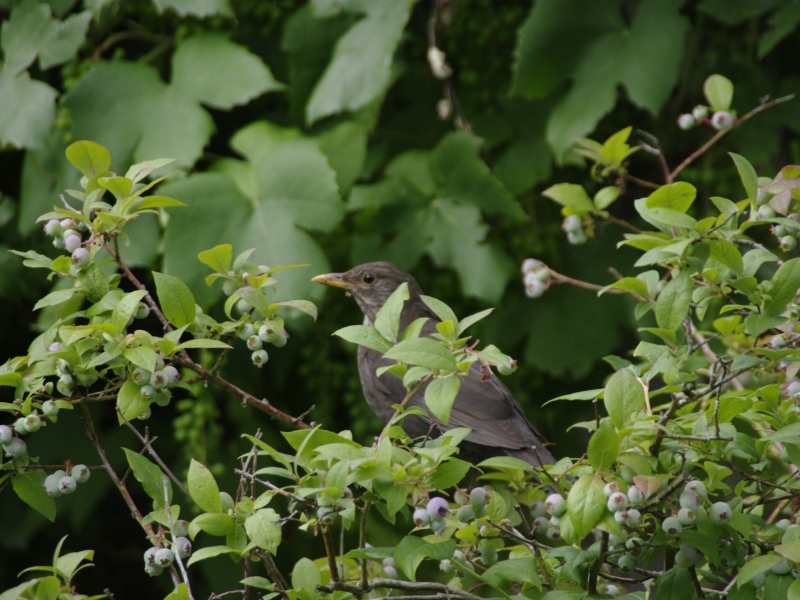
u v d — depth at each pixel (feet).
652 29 31.32
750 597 15.62
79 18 30.22
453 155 32.78
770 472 17.20
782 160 37.29
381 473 14.21
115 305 16.74
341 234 35.24
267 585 15.94
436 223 32.55
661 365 15.65
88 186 17.70
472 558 17.56
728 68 36.06
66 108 30.86
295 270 29.50
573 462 16.65
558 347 35.17
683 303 16.56
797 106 35.14
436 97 36.60
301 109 33.53
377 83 30.89
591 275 35.70
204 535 33.73
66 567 14.79
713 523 14.84
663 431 15.03
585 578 15.98
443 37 35.55
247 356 35.53
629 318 35.09
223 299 31.73
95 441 17.17
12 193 35.88
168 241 29.25
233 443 34.81
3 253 33.19
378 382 30.81
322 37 33.35
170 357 17.33
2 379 16.47
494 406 28.58
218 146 35.86
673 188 17.20
